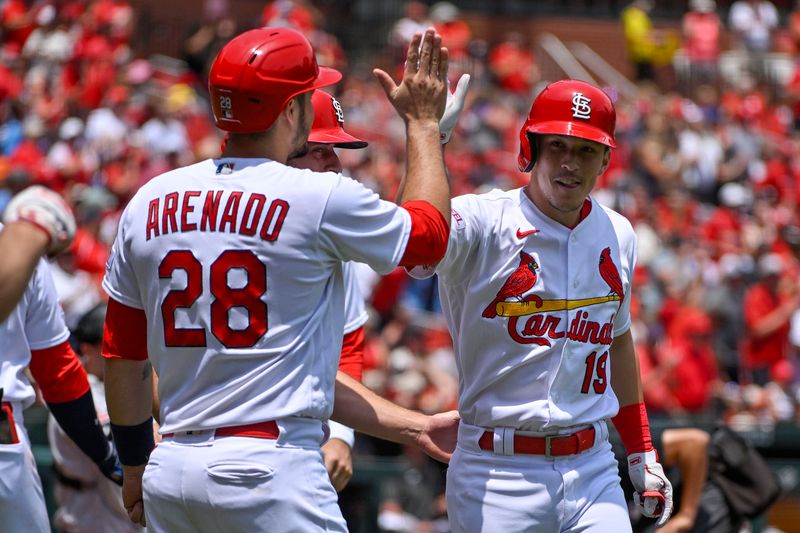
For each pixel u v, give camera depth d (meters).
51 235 10.04
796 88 77.19
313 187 11.12
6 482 12.79
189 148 52.12
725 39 84.31
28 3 61.19
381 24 79.62
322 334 11.38
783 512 27.89
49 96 54.22
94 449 14.21
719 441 20.73
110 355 11.92
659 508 14.24
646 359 39.47
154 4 74.31
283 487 10.94
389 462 26.92
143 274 11.37
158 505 11.26
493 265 13.16
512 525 13.22
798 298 42.59
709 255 51.97
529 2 87.12
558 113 12.98
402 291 41.25
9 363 13.02
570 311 13.21
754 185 63.44
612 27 86.44
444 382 34.34
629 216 52.78
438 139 11.98
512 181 56.03
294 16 64.19
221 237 11.04
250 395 10.99
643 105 68.19
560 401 13.29
